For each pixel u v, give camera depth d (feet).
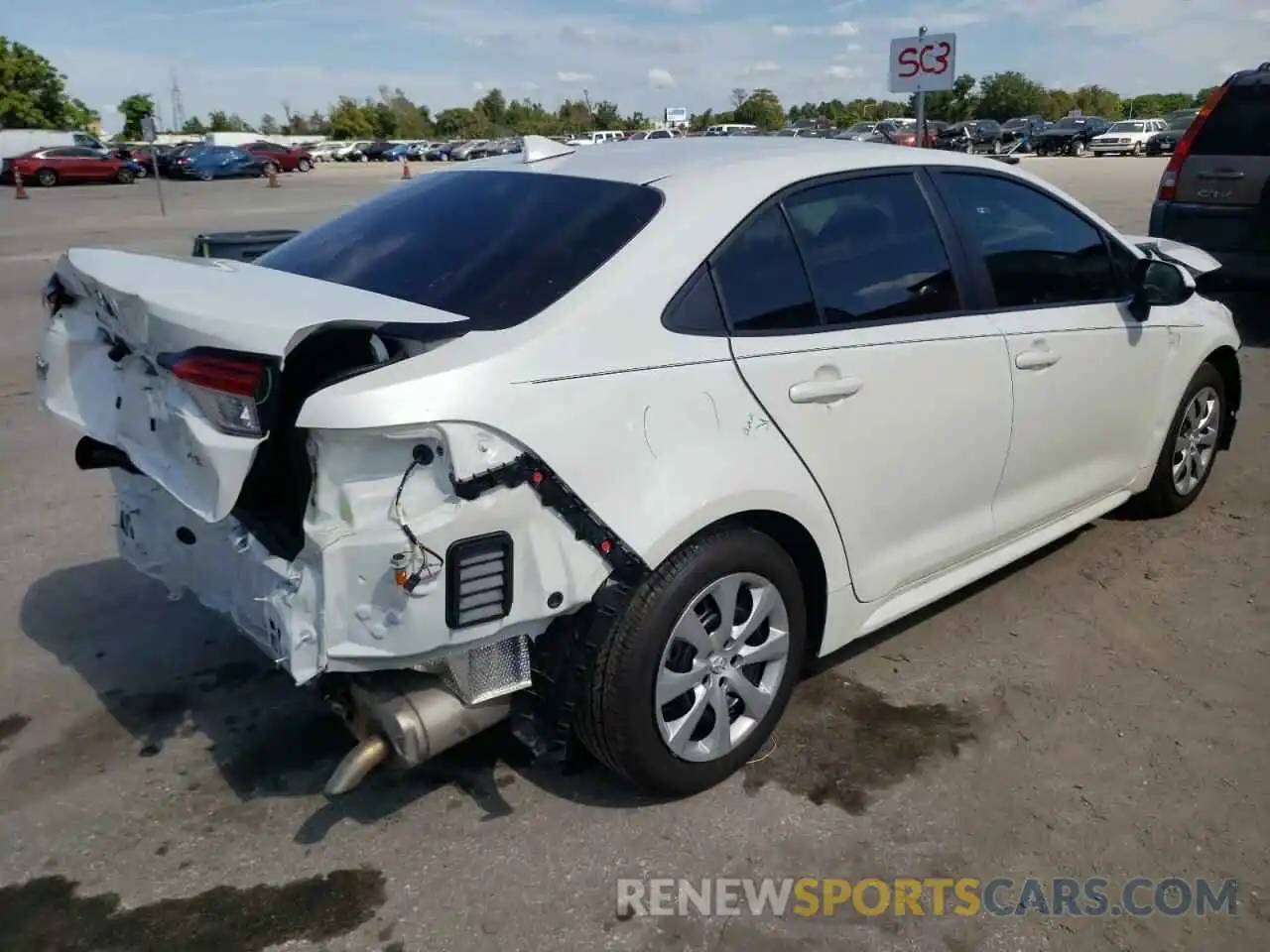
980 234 12.46
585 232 9.89
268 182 127.95
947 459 11.81
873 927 8.72
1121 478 15.16
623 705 9.29
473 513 8.14
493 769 10.85
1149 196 71.15
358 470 8.09
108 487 19.03
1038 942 8.56
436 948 8.54
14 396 25.32
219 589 9.80
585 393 8.73
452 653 8.45
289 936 8.70
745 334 9.89
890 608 11.85
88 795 10.48
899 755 10.94
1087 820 9.95
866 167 11.51
